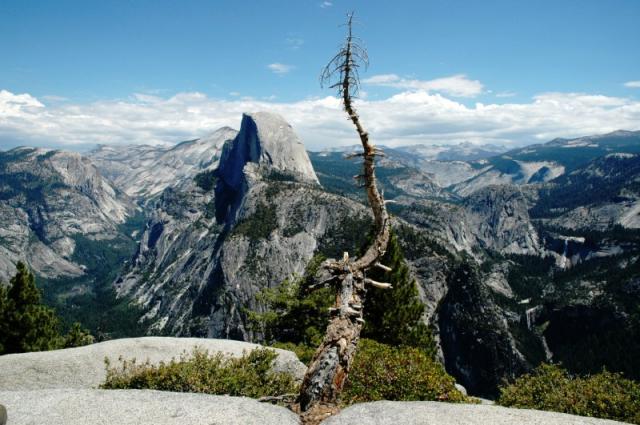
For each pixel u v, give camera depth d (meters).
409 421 7.07
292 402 8.48
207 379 11.15
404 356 13.70
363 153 9.89
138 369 12.10
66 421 7.19
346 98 9.27
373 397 12.11
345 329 8.95
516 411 7.48
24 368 15.69
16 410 7.61
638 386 12.01
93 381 15.67
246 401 7.92
